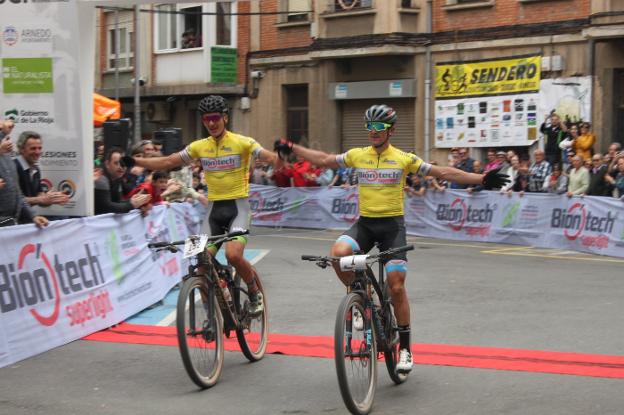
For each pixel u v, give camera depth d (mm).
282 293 10117
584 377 6234
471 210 16484
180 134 12867
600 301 9305
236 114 25547
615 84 17672
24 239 7129
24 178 8297
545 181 15703
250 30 24875
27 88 9039
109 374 6543
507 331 7859
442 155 20672
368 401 5543
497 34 19469
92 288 8078
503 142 19375
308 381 6293
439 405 5652
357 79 22297
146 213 9469
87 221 8141
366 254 5777
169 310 9289
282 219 19859
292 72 23906
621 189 13953
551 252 14305
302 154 6469
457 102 20250
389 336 6059
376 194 6121
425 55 20859
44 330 7277
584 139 16547
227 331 6691
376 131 6047
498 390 5949
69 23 8859
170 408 5668
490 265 12484
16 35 9016
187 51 26328
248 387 6164
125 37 28797
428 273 11609
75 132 8898
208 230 6992
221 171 6895
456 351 7105
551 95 18484
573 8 18219
